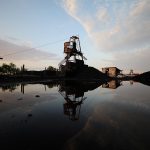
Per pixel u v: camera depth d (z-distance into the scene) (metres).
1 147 6.87
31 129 8.88
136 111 13.08
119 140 7.59
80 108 14.35
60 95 22.00
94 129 8.98
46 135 8.12
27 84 37.47
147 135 8.14
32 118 10.92
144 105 15.53
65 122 10.13
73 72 65.94
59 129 8.91
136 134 8.29
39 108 13.92
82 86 35.78
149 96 21.41
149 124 9.81
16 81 43.31
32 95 21.03
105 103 16.73
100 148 6.84
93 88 32.22
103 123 10.02
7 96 19.61
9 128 9.02
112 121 10.42
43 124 9.73
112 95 22.52
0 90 25.19
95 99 19.25
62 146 7.01
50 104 15.77
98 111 13.21
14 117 11.08
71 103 16.61
